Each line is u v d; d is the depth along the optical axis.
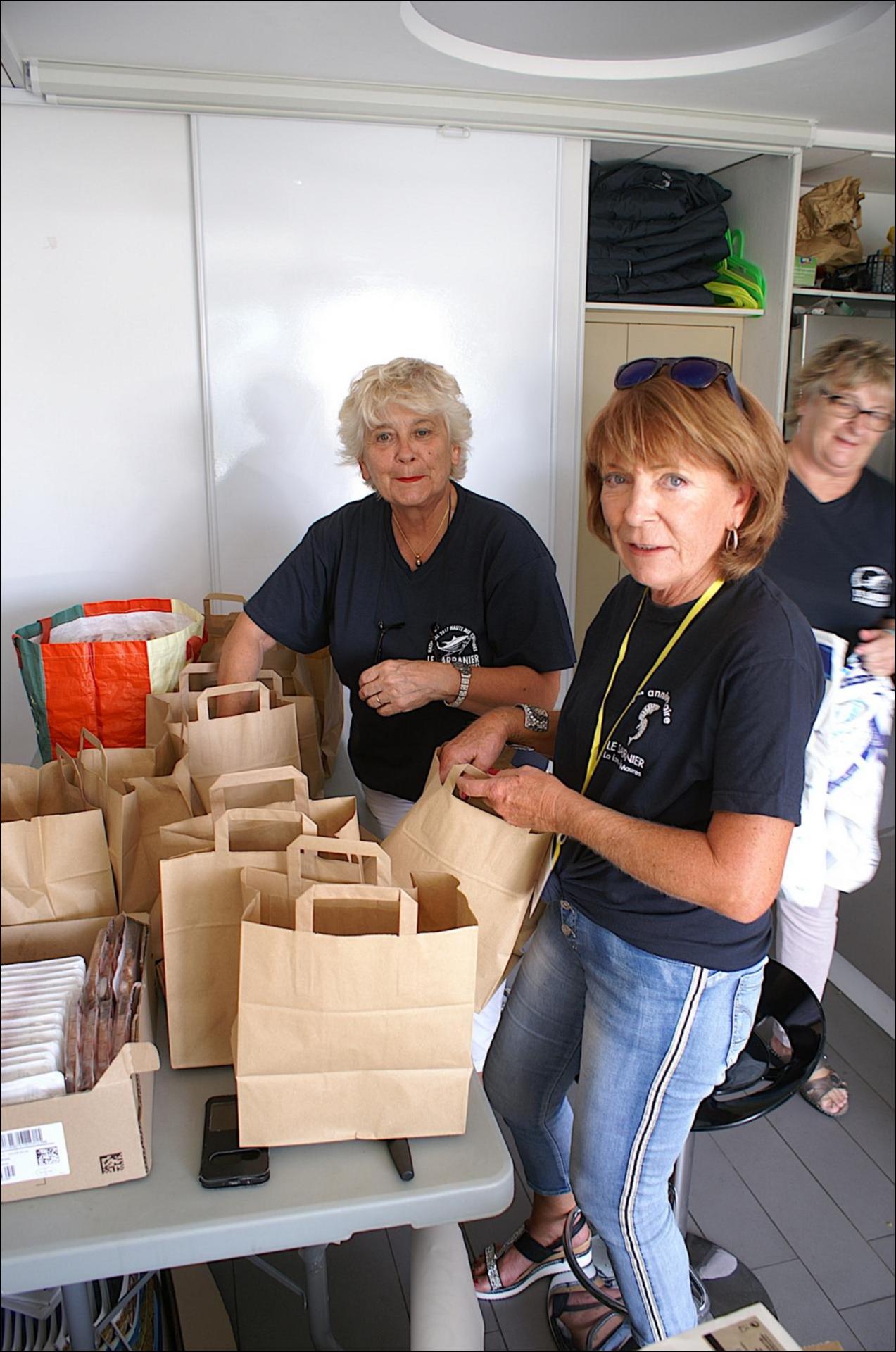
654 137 2.91
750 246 3.29
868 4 2.21
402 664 1.72
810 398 1.57
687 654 1.20
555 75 2.61
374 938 1.03
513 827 1.33
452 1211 1.04
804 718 1.10
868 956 2.41
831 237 3.17
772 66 2.49
